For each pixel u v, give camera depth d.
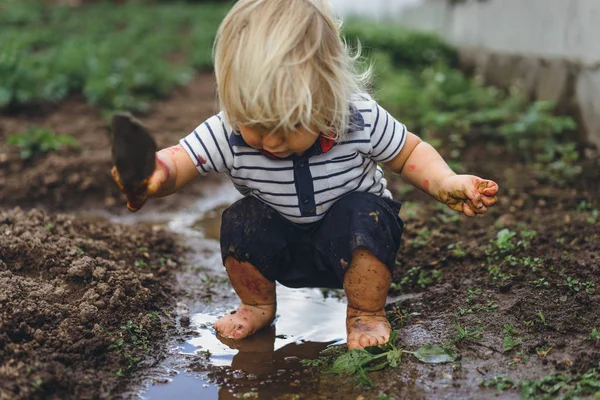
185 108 3.42
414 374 1.25
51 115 3.06
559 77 2.59
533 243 1.66
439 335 1.36
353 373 1.27
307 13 1.20
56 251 1.55
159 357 1.34
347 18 5.58
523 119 2.38
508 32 3.16
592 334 1.29
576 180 2.10
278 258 1.37
